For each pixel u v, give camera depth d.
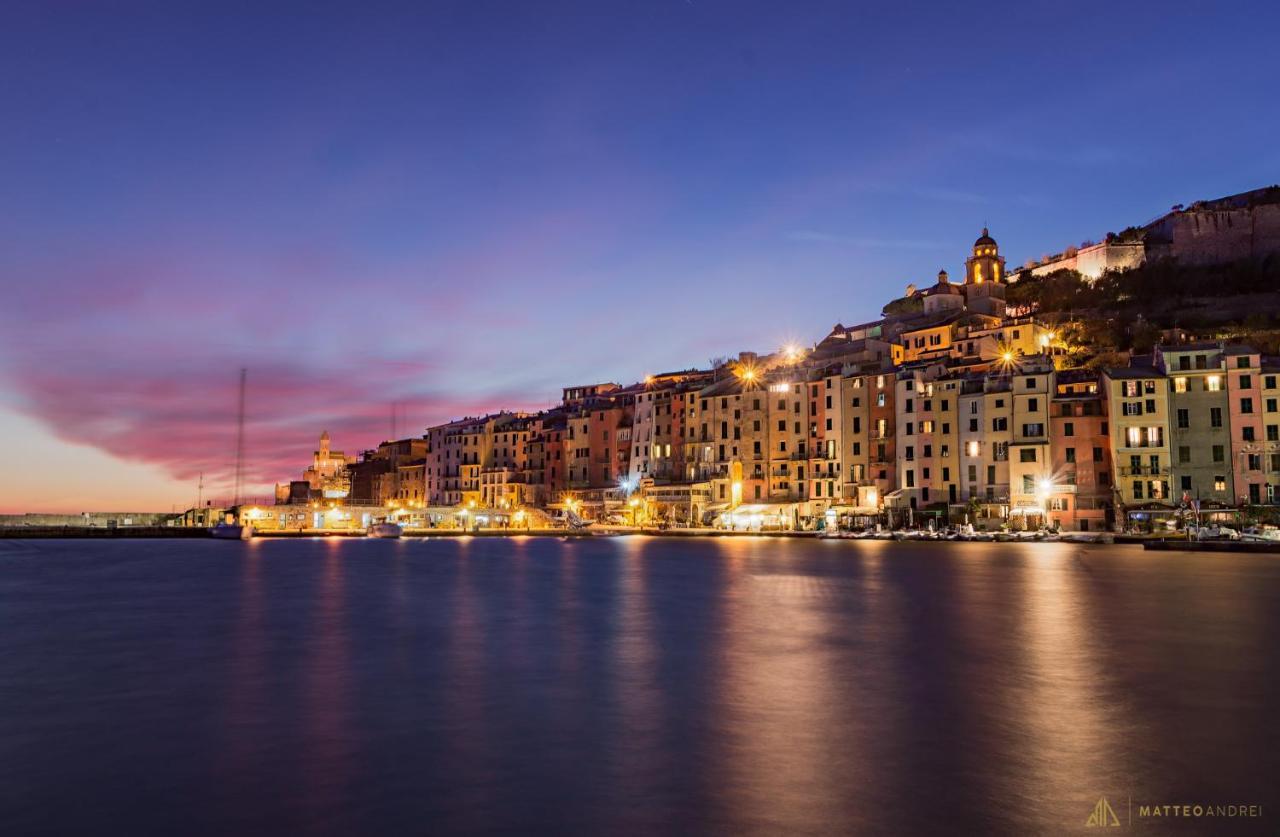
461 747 17.97
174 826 13.95
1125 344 165.12
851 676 25.03
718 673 25.58
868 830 13.51
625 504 177.62
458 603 46.44
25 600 49.41
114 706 21.80
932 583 57.31
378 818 14.20
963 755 17.20
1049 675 25.14
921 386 141.50
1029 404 131.75
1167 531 114.94
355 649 30.56
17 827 13.93
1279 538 101.50
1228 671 25.67
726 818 14.03
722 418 166.62
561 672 25.91
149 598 50.34
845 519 145.25
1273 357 126.81
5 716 20.84
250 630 35.91
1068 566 74.69
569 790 15.39
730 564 79.31
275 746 18.16
